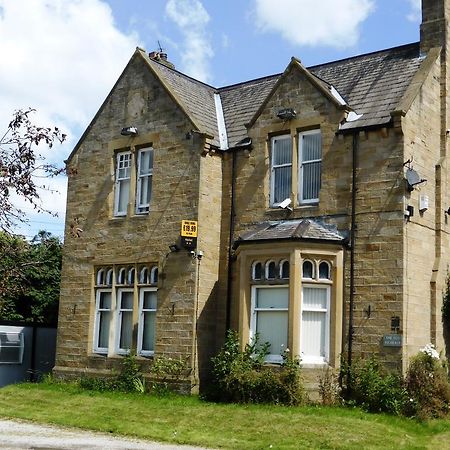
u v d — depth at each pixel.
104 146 24.39
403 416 17.03
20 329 26.41
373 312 18.47
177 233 21.70
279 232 19.50
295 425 15.67
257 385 18.34
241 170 21.88
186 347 20.80
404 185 18.48
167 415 17.27
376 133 19.19
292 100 21.08
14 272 10.77
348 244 19.16
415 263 18.70
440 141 20.44
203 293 21.17
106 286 23.56
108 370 22.75
